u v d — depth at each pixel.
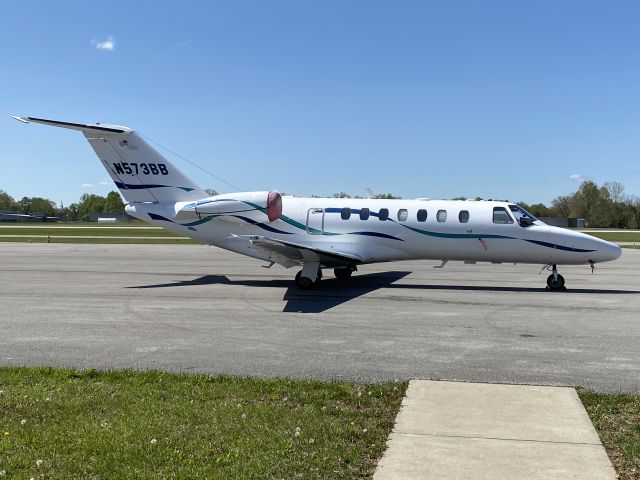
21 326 11.66
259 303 14.84
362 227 19.02
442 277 21.92
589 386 7.48
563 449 5.27
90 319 12.47
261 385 7.29
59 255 31.91
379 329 11.45
